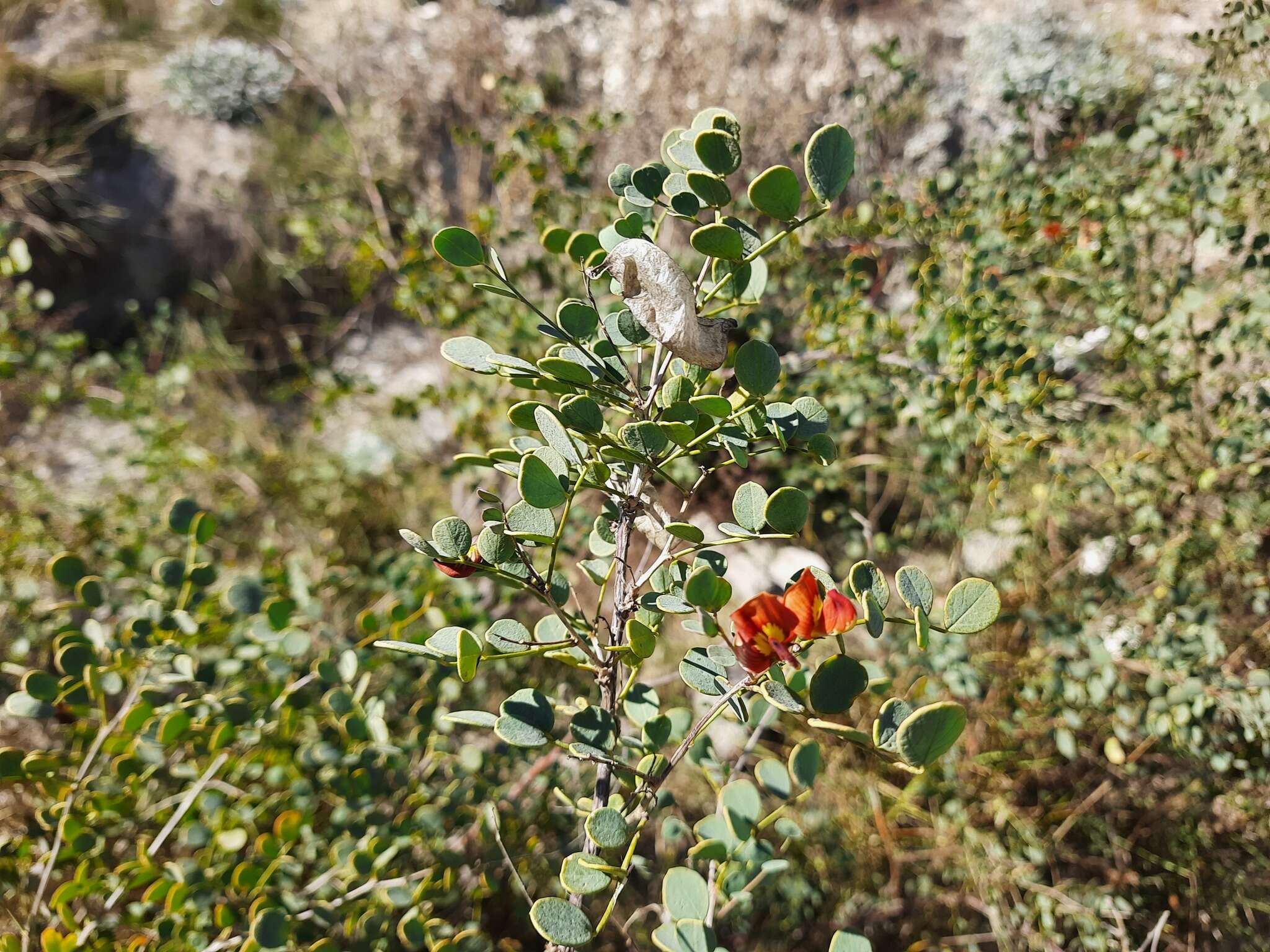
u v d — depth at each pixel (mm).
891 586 752
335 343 1237
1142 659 605
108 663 493
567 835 566
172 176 1256
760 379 245
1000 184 773
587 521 653
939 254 727
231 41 1406
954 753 657
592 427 249
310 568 826
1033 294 697
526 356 728
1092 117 1003
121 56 1378
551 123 847
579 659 288
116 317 1218
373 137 1242
